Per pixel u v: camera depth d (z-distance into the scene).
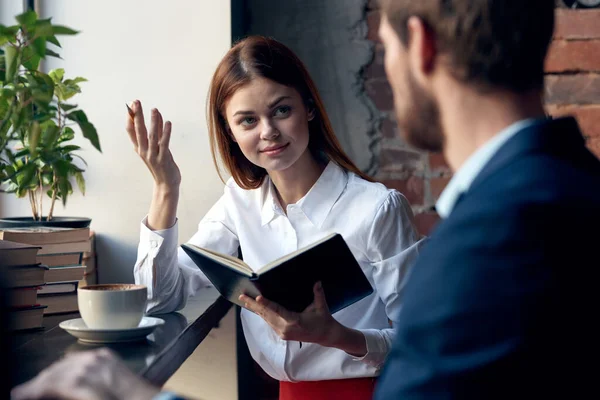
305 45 1.83
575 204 0.55
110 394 0.66
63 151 1.40
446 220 0.59
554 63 1.81
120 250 1.63
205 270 1.17
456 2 0.61
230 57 1.31
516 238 0.54
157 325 1.10
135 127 1.32
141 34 1.60
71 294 1.31
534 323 0.53
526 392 0.54
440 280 0.56
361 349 1.22
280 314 1.10
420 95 0.65
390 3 0.65
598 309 0.55
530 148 0.59
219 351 1.71
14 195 1.61
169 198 1.34
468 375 0.54
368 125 1.83
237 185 1.45
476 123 0.63
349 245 1.34
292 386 1.38
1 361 0.73
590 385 0.55
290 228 1.39
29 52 0.99
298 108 1.29
